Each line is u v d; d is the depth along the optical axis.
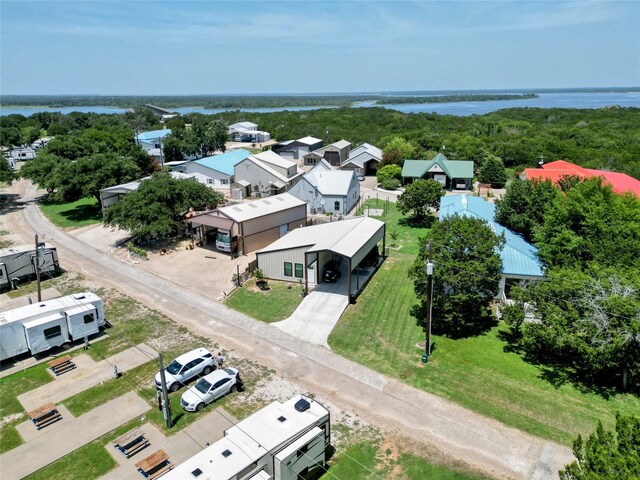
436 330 29.42
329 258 37.88
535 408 21.70
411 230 51.16
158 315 31.50
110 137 87.94
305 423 17.89
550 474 17.89
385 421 20.98
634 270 25.14
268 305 32.84
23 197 67.12
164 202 45.31
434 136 103.44
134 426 20.80
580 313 23.73
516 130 126.88
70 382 24.20
